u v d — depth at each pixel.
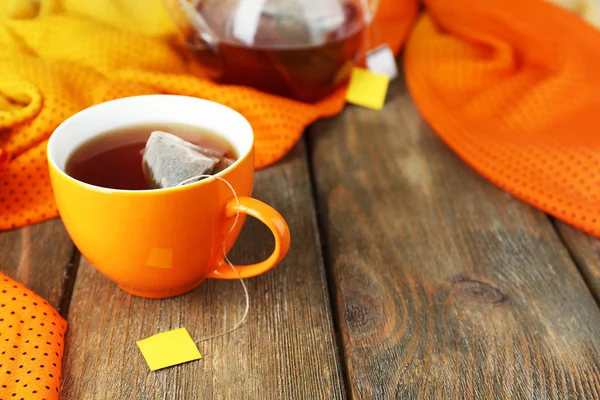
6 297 0.42
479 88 0.61
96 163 0.42
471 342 0.42
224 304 0.43
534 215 0.50
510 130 0.56
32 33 0.55
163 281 0.42
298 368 0.41
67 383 0.40
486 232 0.49
